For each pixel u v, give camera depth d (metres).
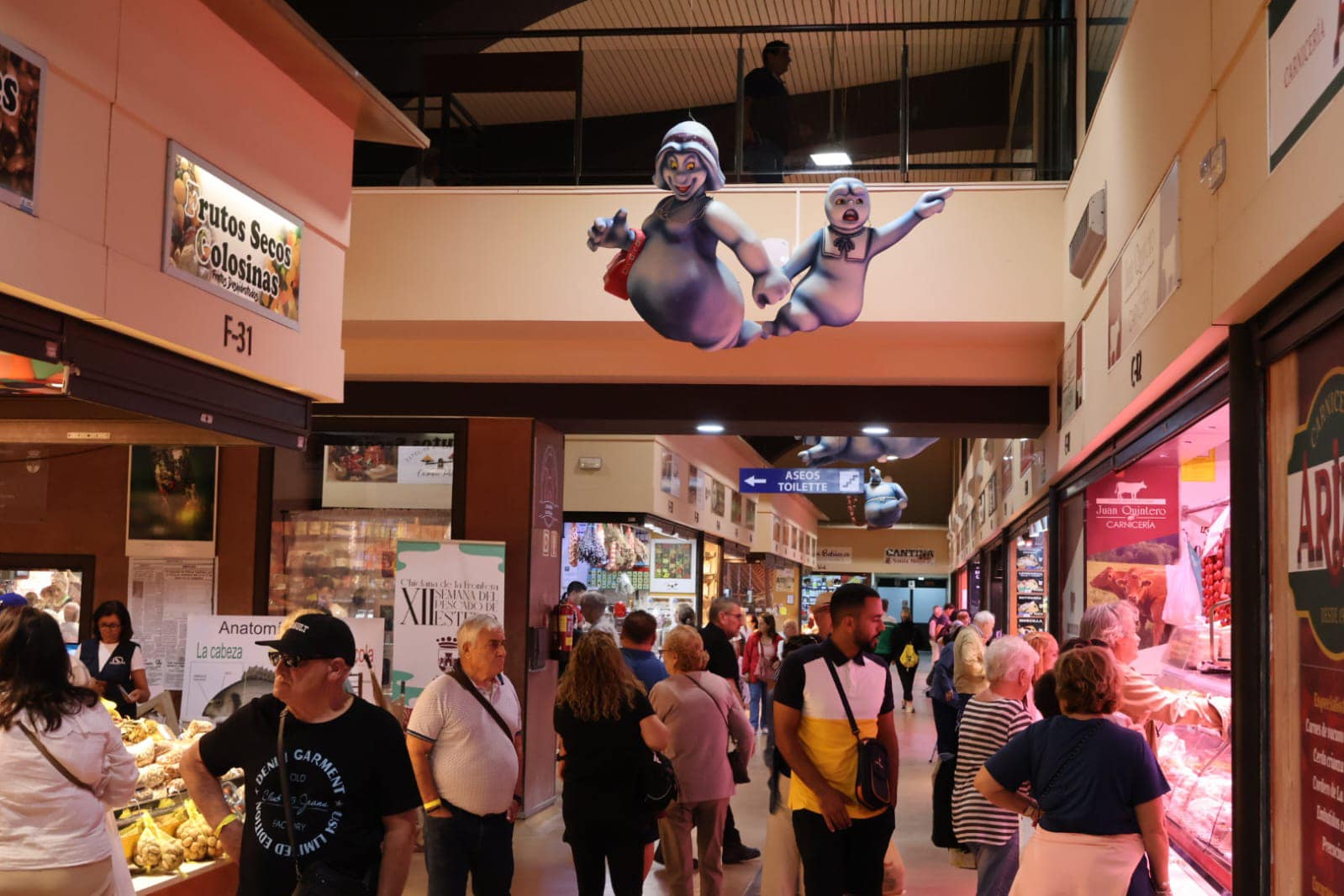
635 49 9.70
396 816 3.30
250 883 3.19
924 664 38.94
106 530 10.05
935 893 7.36
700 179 7.77
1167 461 7.55
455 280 9.05
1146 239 5.86
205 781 3.43
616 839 5.25
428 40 9.90
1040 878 3.85
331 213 6.08
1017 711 4.96
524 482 9.85
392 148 10.05
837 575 43.06
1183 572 8.02
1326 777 3.68
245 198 5.23
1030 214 8.77
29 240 3.87
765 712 14.91
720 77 9.67
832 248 8.12
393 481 10.39
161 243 4.62
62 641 3.85
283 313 5.58
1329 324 3.69
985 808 4.90
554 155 9.82
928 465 41.91
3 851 3.64
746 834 9.46
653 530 16.69
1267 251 3.81
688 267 7.87
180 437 5.38
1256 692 4.37
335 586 10.11
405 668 8.66
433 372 9.81
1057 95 9.33
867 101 9.55
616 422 10.05
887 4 11.03
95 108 4.23
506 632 9.76
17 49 3.82
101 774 3.86
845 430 10.16
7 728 3.69
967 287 8.74
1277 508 4.25
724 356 9.60
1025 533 13.08
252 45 5.32
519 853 8.37
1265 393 4.38
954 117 9.84
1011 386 9.72
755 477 19.00
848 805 4.81
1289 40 3.61
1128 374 6.32
